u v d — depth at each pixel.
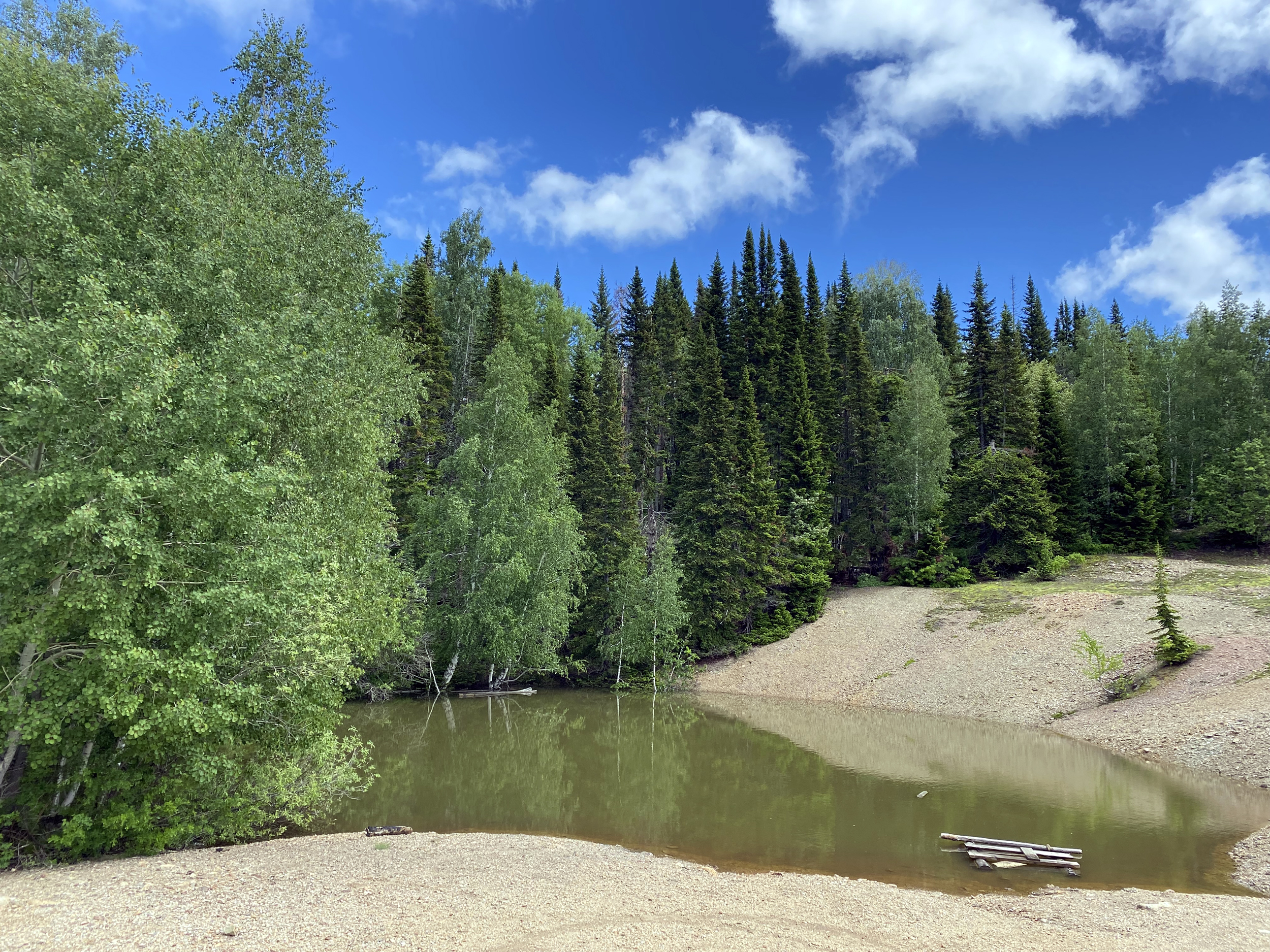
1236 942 8.28
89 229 11.10
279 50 19.38
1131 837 12.98
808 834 13.83
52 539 8.72
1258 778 15.58
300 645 11.23
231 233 12.95
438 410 38.94
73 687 9.29
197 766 10.23
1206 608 26.41
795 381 45.16
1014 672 27.17
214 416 10.17
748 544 36.84
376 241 20.06
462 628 31.02
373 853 11.61
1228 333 41.75
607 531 38.44
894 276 65.44
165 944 6.86
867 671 31.75
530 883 9.94
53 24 17.88
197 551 10.15
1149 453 41.38
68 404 8.91
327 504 15.26
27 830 10.50
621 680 35.56
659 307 62.50
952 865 11.92
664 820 14.91
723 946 7.67
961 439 47.81
